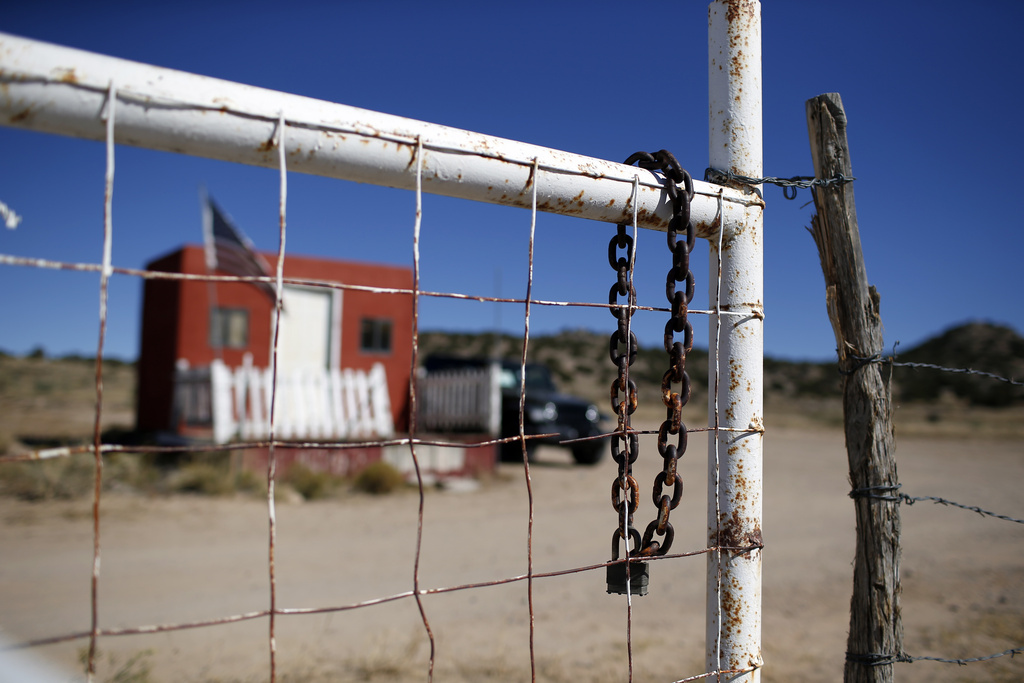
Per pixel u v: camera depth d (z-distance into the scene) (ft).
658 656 14.26
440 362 54.80
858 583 6.89
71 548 21.71
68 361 161.07
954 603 18.16
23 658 12.34
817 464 53.52
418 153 4.32
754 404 5.86
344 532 26.07
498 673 13.07
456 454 41.60
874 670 6.77
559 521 29.43
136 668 12.27
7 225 3.91
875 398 6.88
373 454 39.09
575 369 203.62
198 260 47.55
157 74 3.65
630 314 5.34
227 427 36.40
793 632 16.03
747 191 5.94
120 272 3.45
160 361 50.47
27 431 54.44
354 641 14.67
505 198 4.75
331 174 4.22
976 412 143.43
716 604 5.70
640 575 5.30
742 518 5.75
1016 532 27.73
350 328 52.39
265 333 49.78
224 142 3.84
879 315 6.97
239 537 24.41
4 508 26.94
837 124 6.98
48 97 3.38
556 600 18.40
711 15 6.14
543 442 47.44
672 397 5.35
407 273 54.80
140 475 33.09
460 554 23.06
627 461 5.25
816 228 7.13
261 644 14.23
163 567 19.95
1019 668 13.58
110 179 3.51
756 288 5.96
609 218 5.25
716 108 6.04
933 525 29.09
